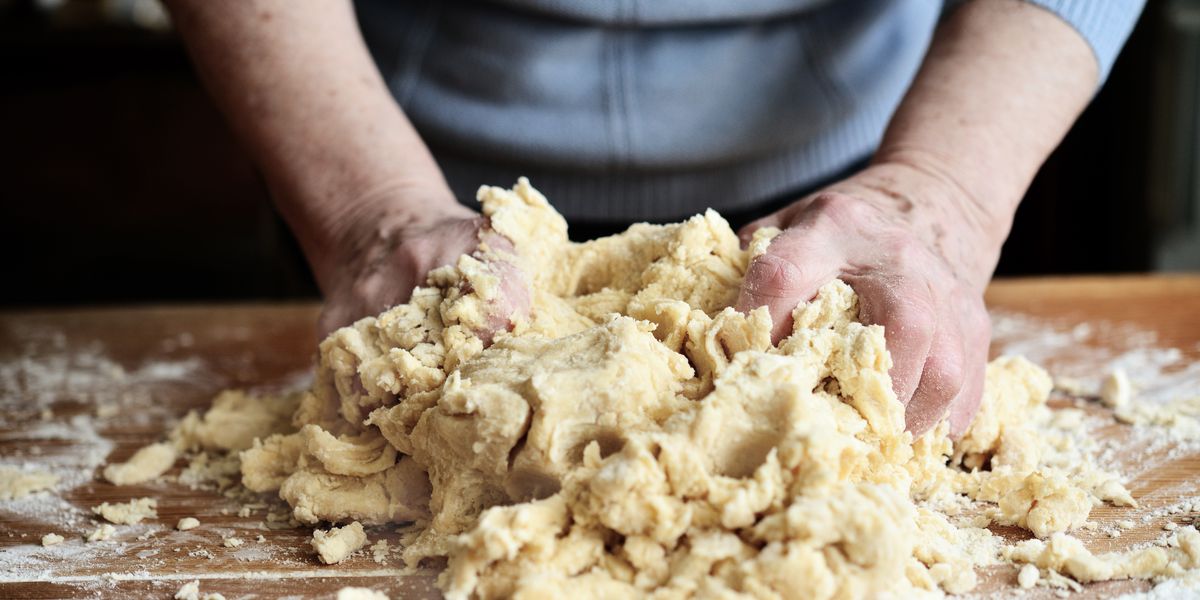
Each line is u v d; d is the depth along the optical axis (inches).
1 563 30.6
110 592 29.6
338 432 32.3
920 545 29.3
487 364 30.2
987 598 28.8
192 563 30.4
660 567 27.9
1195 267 65.1
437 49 39.8
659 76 39.4
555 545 28.2
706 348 30.1
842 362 30.0
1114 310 43.0
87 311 47.0
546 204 33.4
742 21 39.3
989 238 33.4
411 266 32.1
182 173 93.7
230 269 95.0
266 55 35.0
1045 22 34.7
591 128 39.5
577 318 32.1
